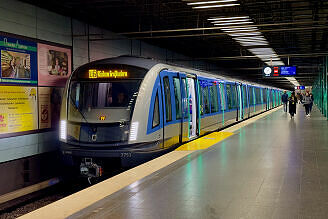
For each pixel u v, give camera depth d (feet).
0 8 30.89
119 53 52.34
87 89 31.60
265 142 34.35
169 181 19.39
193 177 20.25
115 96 30.71
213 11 39.40
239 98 67.31
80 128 30.32
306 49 75.97
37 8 35.60
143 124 29.81
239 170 21.90
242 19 40.93
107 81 31.35
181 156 28.19
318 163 23.62
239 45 64.69
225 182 18.95
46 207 15.80
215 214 13.92
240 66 108.99
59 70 39.06
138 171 23.11
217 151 29.43
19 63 33.22
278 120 64.59
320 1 36.35
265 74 79.87
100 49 47.29
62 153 30.99
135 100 30.04
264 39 55.93
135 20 45.70
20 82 33.35
